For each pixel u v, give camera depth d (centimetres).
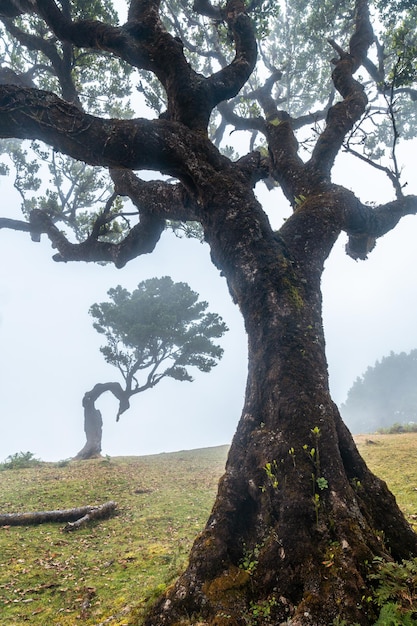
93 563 640
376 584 309
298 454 378
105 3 1212
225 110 1288
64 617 459
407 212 704
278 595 315
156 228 905
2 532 802
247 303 481
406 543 367
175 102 612
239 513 382
